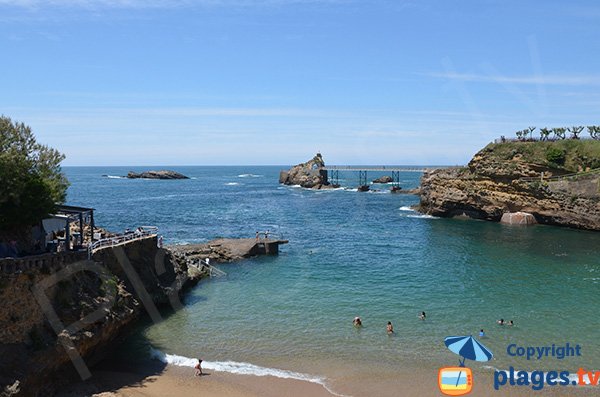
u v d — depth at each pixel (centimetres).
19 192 2677
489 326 3294
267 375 2591
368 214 9900
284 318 3462
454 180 9212
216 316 3503
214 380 2531
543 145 8656
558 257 5566
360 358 2798
